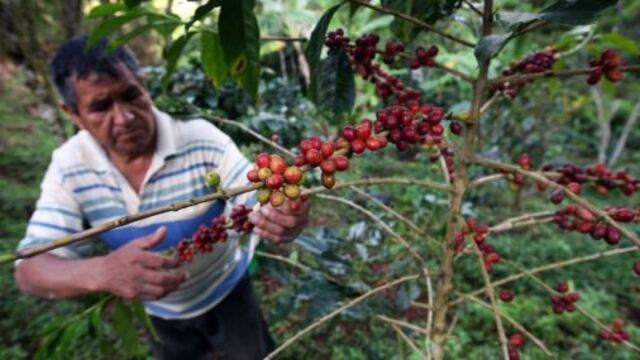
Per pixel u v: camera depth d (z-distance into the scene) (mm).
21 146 6543
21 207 4801
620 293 3938
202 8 808
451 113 1034
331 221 4090
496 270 3992
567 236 4750
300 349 2957
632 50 1285
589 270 4145
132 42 7973
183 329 2010
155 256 1223
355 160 5133
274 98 4035
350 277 1589
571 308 1202
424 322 3236
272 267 1643
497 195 5336
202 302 1863
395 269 1615
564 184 1131
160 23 1195
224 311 1967
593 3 701
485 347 3188
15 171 5879
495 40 740
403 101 1162
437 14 1139
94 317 1432
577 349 3217
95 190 1575
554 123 5770
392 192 4785
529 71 1186
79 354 2947
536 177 936
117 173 1577
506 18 779
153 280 1215
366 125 799
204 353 2170
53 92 3785
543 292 3799
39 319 3250
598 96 6172
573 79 5742
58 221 1518
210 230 1266
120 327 1559
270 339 2281
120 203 1596
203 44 1211
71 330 1396
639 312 3750
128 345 1601
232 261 1885
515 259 4141
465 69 4023
